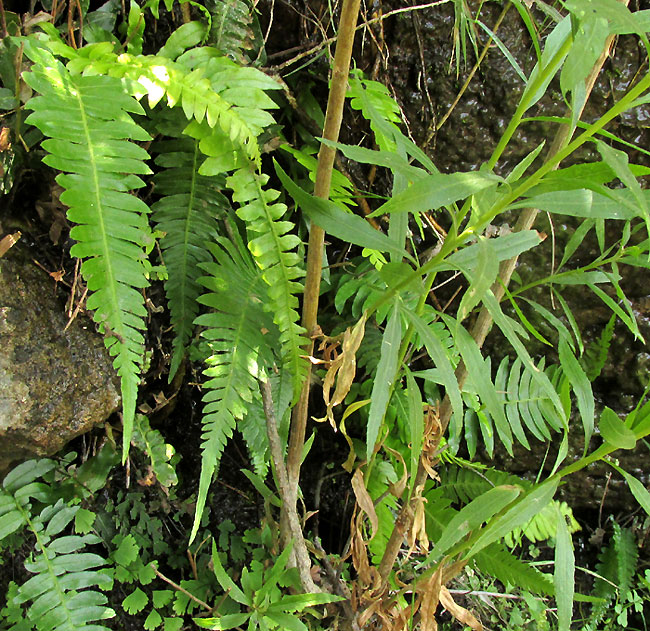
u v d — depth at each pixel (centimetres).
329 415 53
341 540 97
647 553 112
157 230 67
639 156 90
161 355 76
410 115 86
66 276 67
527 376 84
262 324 64
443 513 83
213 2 66
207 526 86
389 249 47
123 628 76
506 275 60
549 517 93
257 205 60
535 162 89
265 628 62
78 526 68
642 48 83
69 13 60
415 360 92
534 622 100
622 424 45
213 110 57
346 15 43
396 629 63
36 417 61
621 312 56
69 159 50
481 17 81
